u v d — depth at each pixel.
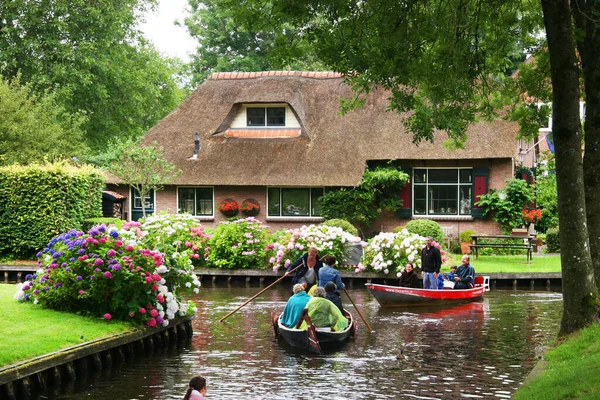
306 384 11.62
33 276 14.63
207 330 16.17
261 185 31.86
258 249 25.91
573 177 11.75
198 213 33.19
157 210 33.31
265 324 16.92
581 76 15.92
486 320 17.39
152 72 43.44
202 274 25.69
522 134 16.88
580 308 11.86
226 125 33.78
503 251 28.62
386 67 11.80
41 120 32.41
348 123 33.22
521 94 16.92
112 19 39.25
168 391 11.23
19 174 25.97
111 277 13.58
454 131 14.50
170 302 14.38
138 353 13.66
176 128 34.78
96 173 28.11
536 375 10.25
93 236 14.07
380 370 12.54
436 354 13.74
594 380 8.95
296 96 33.50
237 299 21.09
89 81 37.62
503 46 15.05
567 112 11.59
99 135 40.69
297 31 11.97
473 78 14.30
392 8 11.63
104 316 13.59
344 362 13.12
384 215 32.12
